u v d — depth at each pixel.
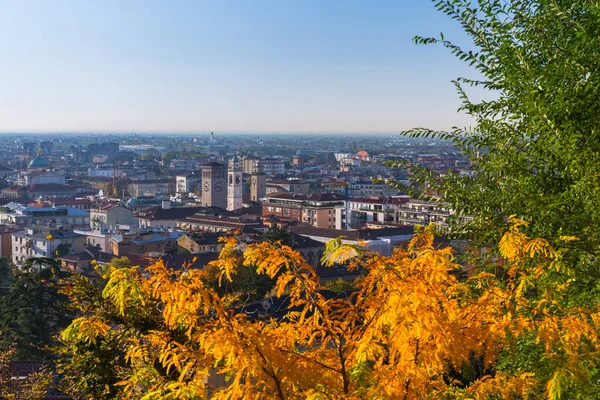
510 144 16.44
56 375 54.00
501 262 15.92
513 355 12.24
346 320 10.76
